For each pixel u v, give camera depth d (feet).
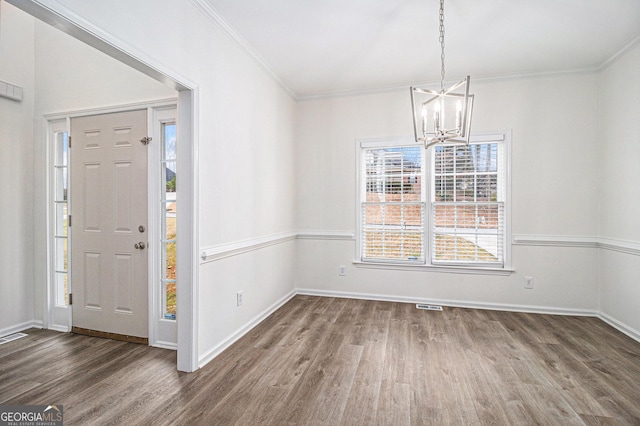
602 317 10.99
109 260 9.47
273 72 11.81
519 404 6.24
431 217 12.85
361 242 13.66
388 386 6.89
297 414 5.95
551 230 11.63
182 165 7.56
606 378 7.20
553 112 11.57
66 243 10.33
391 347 8.84
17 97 9.95
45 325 10.25
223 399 6.41
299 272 14.28
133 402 6.30
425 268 12.87
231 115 9.19
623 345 8.93
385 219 13.46
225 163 8.89
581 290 11.41
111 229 9.43
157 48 6.46
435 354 8.41
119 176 9.35
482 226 12.39
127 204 9.27
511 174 11.92
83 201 9.75
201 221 7.83
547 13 8.21
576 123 11.38
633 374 7.36
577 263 11.42
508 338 9.44
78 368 7.67
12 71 9.90
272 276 11.95
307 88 13.39
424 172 12.92
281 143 12.76
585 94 11.30
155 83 8.98
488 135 12.12
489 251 12.32
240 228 9.68
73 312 9.94
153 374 7.39
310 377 7.26
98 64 9.59
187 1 7.35
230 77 9.12
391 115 13.20
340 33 9.25
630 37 9.32
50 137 10.33
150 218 9.00
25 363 7.91
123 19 5.67
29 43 10.35
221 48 8.68
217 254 8.42
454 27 8.89
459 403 6.28
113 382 7.04
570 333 9.80
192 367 7.49
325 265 14.03
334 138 13.87
